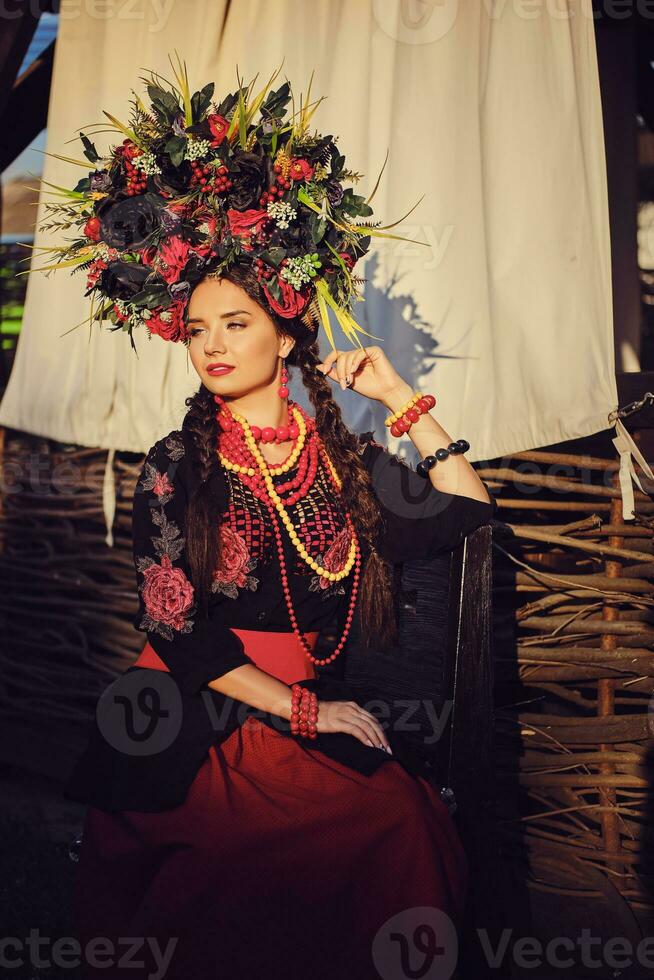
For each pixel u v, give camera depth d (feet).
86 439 10.77
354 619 7.25
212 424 6.78
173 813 6.04
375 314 9.11
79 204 6.91
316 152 6.66
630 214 14.90
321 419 7.09
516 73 8.55
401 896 5.85
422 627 7.02
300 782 6.10
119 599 11.60
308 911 5.79
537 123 8.49
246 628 6.63
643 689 8.63
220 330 6.54
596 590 8.73
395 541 6.98
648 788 8.48
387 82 8.98
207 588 6.40
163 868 5.84
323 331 9.29
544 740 8.91
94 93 10.57
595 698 9.12
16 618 12.59
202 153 6.25
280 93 6.72
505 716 9.01
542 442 8.51
